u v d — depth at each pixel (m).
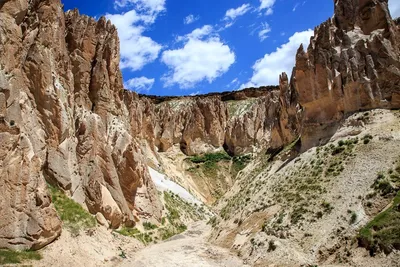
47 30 46.69
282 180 47.16
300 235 35.81
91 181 47.25
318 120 48.47
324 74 47.53
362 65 45.06
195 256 42.69
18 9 41.22
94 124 50.94
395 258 27.08
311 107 49.41
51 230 35.88
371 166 36.94
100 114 55.47
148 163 87.69
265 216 43.03
